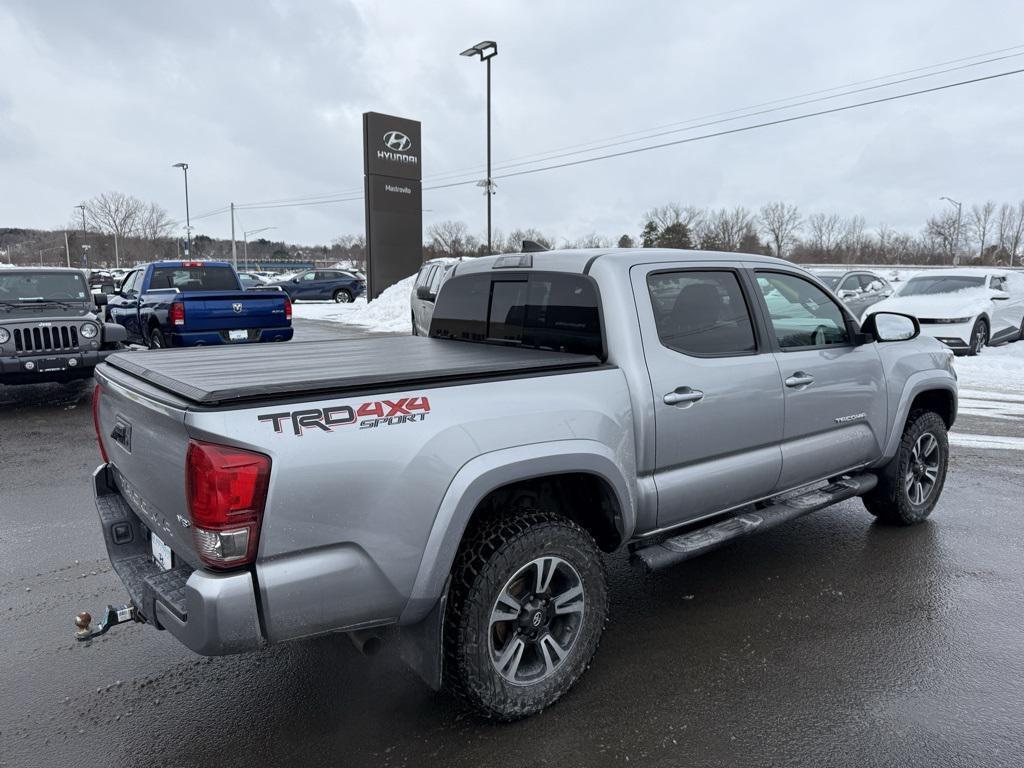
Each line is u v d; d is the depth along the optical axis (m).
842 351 4.26
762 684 3.09
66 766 2.59
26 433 7.97
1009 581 4.13
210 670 3.26
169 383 2.45
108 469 3.32
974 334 13.41
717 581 4.16
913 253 77.88
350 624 2.43
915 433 4.82
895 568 4.32
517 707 2.77
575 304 3.41
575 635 2.94
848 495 4.37
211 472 2.12
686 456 3.39
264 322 11.73
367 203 27.36
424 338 4.52
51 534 4.90
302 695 3.06
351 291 34.72
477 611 2.62
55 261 101.94
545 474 2.78
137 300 12.68
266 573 2.23
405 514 2.45
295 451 2.24
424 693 3.07
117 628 3.64
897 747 2.66
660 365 3.27
